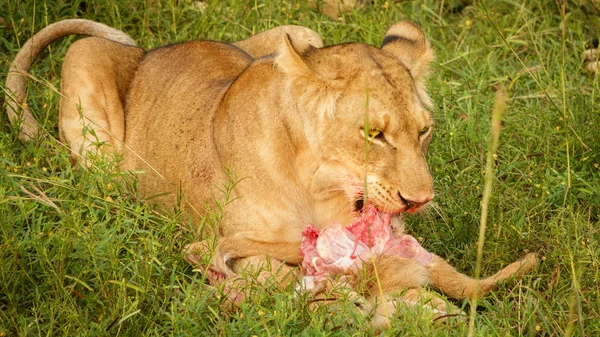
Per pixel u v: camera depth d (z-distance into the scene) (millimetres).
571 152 10914
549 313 7957
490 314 8258
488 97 12195
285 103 8406
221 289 7812
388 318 7340
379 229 8469
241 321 7555
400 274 8273
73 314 7285
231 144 8797
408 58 8711
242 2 13289
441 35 13719
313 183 8500
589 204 10047
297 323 7562
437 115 11555
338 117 8125
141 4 13086
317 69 8141
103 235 7984
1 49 12227
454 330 7613
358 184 8258
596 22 13570
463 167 10773
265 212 8594
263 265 8359
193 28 12828
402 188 8070
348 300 7766
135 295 7797
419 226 9672
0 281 7652
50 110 10852
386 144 8102
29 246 8102
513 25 13727
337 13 13781
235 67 10125
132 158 10180
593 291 8367
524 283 8695
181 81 10031
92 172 9180
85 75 10305
